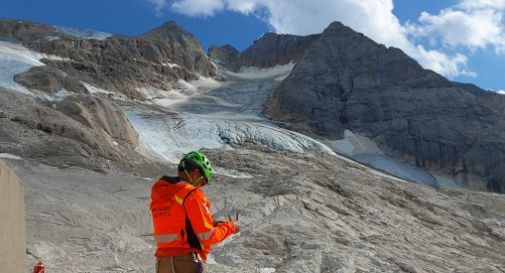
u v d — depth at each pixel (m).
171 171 40.12
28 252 16.86
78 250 18.33
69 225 20.83
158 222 3.86
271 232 23.83
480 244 32.50
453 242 31.42
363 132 88.94
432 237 31.33
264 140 60.62
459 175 80.31
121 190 28.95
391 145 84.69
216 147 55.19
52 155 33.44
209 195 30.22
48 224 20.39
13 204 6.01
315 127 88.12
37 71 62.97
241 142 58.47
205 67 126.88
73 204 23.33
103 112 43.94
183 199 3.79
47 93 59.12
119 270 16.22
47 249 17.59
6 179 5.62
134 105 72.25
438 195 43.88
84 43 100.19
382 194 37.75
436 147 84.06
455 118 88.25
